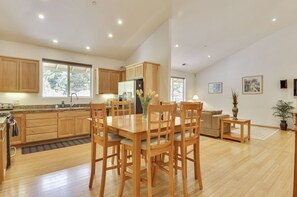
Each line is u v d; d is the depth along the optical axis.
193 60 7.99
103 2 3.72
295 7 4.95
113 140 2.23
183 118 2.18
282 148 4.01
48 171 2.74
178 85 9.11
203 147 4.08
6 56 4.16
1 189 2.21
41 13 3.73
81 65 5.68
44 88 5.07
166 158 3.32
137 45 5.82
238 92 7.74
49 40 4.71
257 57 7.12
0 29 4.01
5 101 4.41
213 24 5.30
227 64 8.14
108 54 6.03
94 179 2.52
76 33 4.59
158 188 2.30
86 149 3.84
